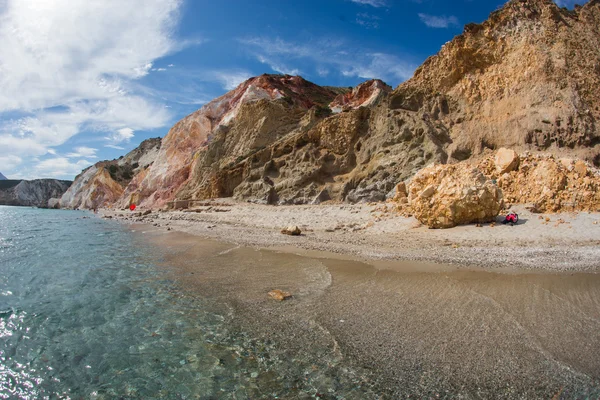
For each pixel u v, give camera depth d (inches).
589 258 365.1
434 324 216.2
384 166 1027.3
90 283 331.0
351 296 272.7
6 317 250.7
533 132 899.4
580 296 258.4
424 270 344.8
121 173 2669.8
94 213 1834.4
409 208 687.1
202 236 648.4
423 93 1130.0
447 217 540.1
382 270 349.7
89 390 166.1
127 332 224.2
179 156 2004.2
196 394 160.2
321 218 788.0
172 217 1091.3
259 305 261.1
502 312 230.8
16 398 159.5
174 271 372.2
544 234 468.1
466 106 1043.9
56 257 458.9
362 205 882.8
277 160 1300.4
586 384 153.8
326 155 1197.1
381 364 174.9
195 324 232.1
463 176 578.2
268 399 153.8
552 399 145.0
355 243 501.0
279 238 575.5
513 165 668.7
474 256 390.0
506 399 145.6
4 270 386.3
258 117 1625.2
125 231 788.0
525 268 338.6
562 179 594.2
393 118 1103.6
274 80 2086.6
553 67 957.2
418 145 1017.5
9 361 191.5
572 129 866.1
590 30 1037.8
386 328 213.2
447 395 149.4
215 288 307.0
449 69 1101.1
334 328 215.6
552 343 188.7
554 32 1024.2
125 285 322.7
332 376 167.3
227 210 1094.4
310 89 2290.8
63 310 262.8
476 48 1075.3
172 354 195.9
